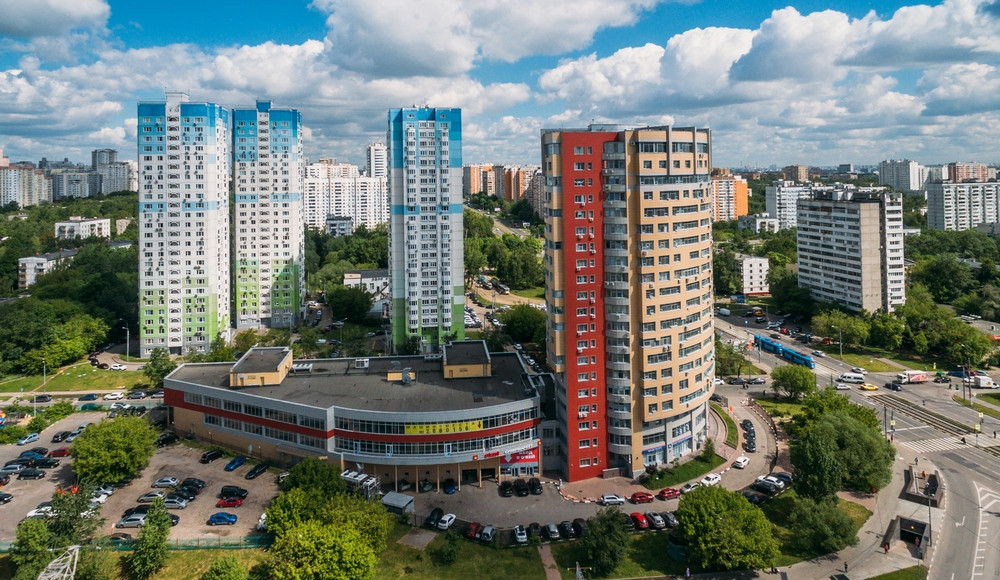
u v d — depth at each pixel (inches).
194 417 6200.8
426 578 4269.2
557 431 5797.2
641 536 4753.9
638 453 5620.1
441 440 5324.8
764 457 5994.1
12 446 6323.8
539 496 5334.6
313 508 4466.0
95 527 4345.5
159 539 4195.4
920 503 5182.1
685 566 4411.9
